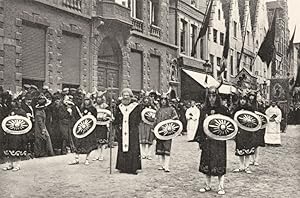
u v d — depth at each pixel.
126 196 6.73
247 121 8.82
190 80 22.83
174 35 22.94
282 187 7.46
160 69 21.31
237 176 8.68
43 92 11.79
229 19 27.28
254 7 28.41
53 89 14.20
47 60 13.94
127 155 8.80
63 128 11.52
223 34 27.25
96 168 9.39
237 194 6.93
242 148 8.95
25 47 13.12
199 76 23.34
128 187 7.43
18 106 9.37
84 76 15.73
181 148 13.81
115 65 17.70
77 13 15.13
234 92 20.05
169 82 22.00
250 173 9.03
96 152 10.84
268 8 28.67
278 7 21.67
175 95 22.50
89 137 9.86
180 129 9.22
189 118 16.00
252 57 27.53
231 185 7.72
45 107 10.96
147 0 20.25
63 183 7.67
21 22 12.84
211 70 25.95
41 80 13.83
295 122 18.59
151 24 20.62
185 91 22.84
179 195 6.84
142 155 11.43
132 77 18.77
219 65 26.80
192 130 15.92
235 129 7.00
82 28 15.56
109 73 17.33
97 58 16.28
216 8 26.38
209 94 7.38
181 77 23.19
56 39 14.29
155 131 9.12
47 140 10.90
